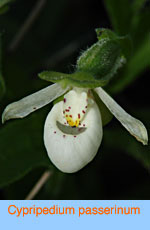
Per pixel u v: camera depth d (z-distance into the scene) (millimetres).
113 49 155
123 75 182
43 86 184
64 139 151
